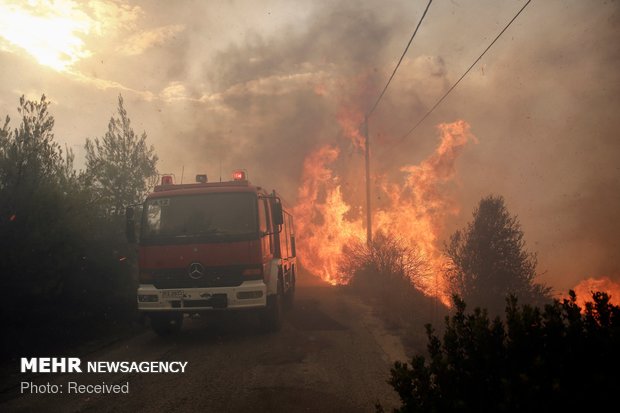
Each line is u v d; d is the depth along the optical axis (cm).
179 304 918
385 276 1731
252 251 929
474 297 1677
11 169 873
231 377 679
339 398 580
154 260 933
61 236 913
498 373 307
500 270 1677
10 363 789
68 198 975
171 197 968
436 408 319
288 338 953
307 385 632
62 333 970
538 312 314
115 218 1239
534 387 270
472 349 329
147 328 1130
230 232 934
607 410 266
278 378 667
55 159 993
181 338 1003
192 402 575
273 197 1049
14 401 596
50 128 962
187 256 925
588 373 285
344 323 1115
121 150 1364
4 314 862
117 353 868
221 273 921
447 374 325
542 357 296
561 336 304
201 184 1048
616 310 311
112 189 1292
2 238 830
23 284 845
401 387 334
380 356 788
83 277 1052
